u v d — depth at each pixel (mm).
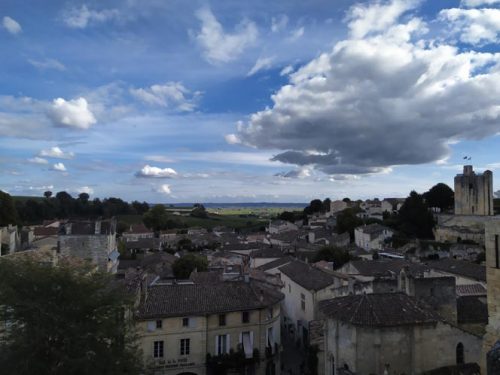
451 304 40844
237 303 51812
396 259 93312
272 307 54781
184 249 166375
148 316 47469
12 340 29750
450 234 141000
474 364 33094
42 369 28125
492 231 20750
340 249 112688
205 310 49750
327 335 37656
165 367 47750
